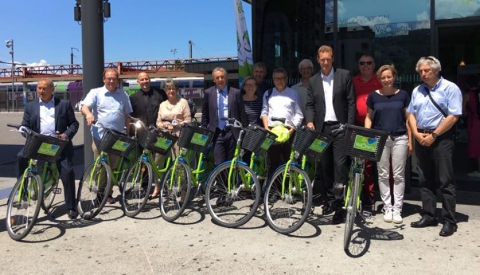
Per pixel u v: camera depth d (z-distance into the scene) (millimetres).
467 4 5797
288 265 3611
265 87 5922
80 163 9891
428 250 3883
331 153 4832
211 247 4027
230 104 5277
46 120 4914
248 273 3475
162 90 6066
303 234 4328
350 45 6336
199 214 5031
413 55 6047
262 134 4461
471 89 7004
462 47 8547
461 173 7164
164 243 4148
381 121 4562
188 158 4992
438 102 4203
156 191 5812
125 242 4191
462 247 3938
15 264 3703
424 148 4422
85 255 3885
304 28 6633
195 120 5801
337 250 3908
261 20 6949
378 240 4145
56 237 4348
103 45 6438
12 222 4465
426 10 5953
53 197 5141
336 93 4684
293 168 4348
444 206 4301
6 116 30531
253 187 4602
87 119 4988
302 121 5250
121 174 5332
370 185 5070
